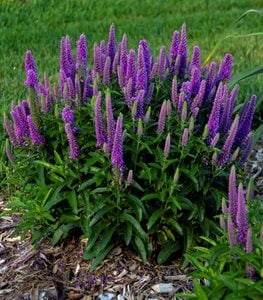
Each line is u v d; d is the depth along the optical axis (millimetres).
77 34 3238
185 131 1258
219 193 1341
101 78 1417
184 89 1345
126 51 1369
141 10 3801
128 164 1343
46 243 1510
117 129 1209
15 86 2420
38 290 1367
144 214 1363
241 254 986
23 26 3361
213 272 1122
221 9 3914
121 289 1356
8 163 1792
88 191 1352
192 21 3566
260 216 1128
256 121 2184
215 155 1275
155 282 1369
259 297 994
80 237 1485
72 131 1283
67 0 3795
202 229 1374
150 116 1396
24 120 1353
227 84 1347
